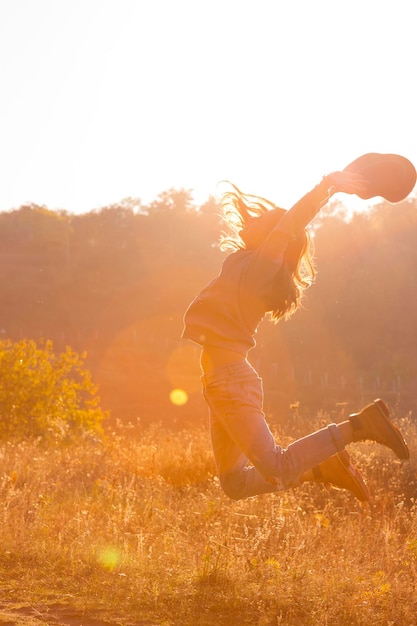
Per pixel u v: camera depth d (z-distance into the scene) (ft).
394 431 12.72
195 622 16.65
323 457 12.78
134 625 16.39
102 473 37.09
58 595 18.26
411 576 20.03
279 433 41.01
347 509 30.01
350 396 149.07
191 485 35.14
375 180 13.06
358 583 18.94
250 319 13.05
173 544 22.29
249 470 13.58
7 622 16.10
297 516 25.14
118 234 642.22
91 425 74.64
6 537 22.03
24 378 70.38
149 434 52.03
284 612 17.46
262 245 12.96
